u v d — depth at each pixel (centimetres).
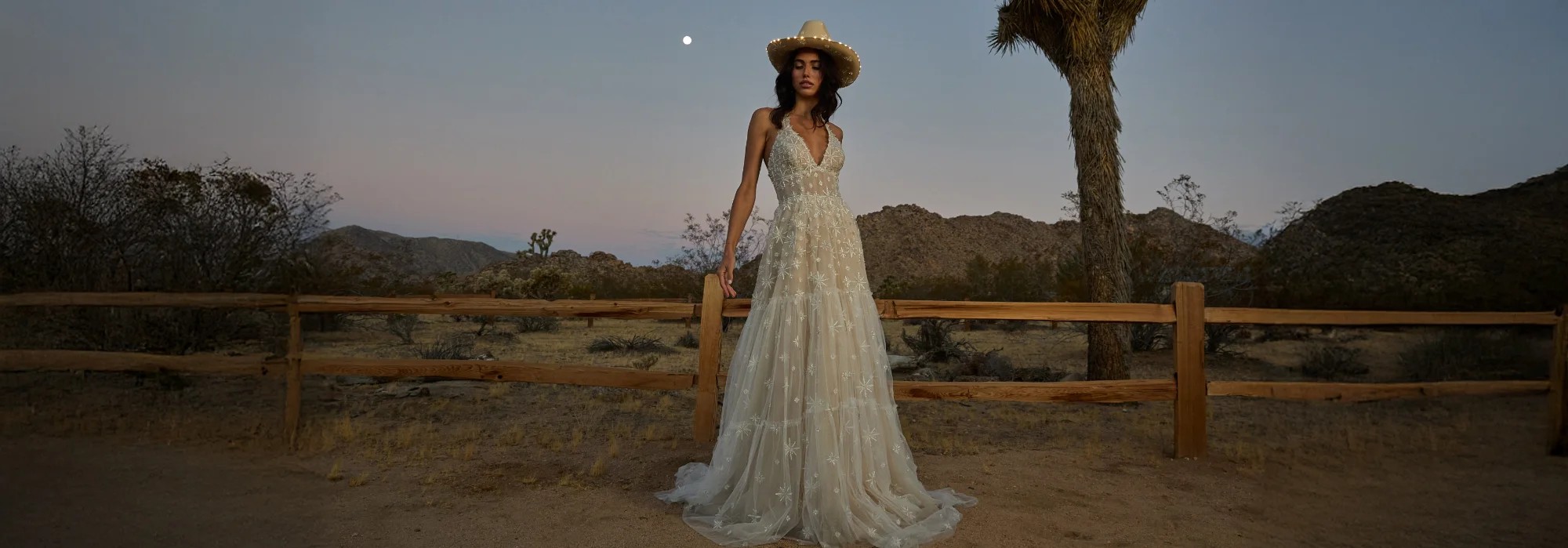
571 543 275
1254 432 554
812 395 298
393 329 1227
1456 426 579
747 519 296
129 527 278
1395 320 460
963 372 928
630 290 2438
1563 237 2041
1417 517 328
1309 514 330
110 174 791
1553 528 312
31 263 765
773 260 322
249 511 304
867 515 289
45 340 753
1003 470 403
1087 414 633
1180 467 420
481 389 705
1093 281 782
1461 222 3120
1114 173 788
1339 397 457
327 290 1021
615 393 703
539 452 433
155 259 759
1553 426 465
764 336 313
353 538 275
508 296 2748
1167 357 1155
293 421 445
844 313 313
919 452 454
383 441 453
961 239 8931
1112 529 304
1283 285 1627
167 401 580
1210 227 1376
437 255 8600
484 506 319
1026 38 859
